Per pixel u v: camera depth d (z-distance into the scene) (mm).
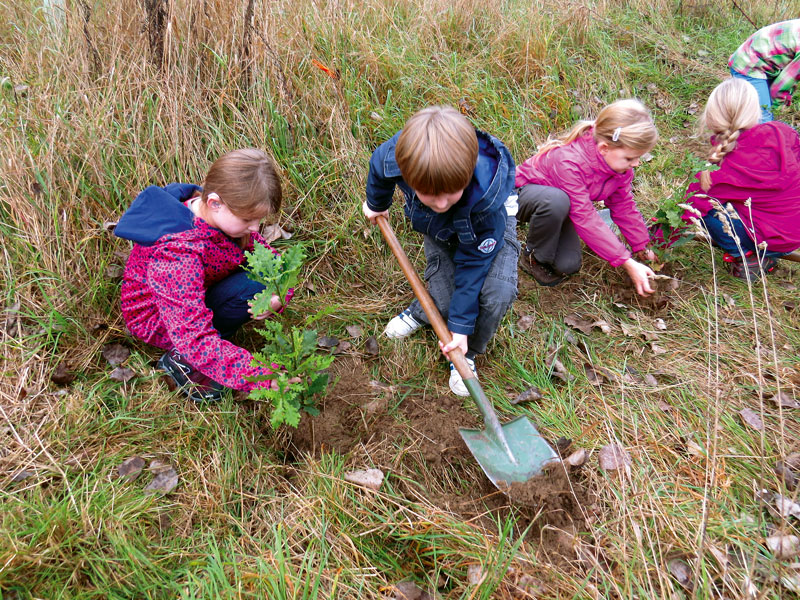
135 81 2812
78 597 1565
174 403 2158
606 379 2521
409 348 2582
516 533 1888
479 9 4430
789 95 3699
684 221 2979
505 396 2412
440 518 1876
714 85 4750
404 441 2168
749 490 2041
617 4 5547
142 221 2080
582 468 2092
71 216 2492
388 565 1780
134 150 2682
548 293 2986
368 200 2424
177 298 2057
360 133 3285
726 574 1734
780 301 2963
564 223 2902
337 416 2252
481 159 1992
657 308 2904
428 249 2455
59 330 2264
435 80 3807
